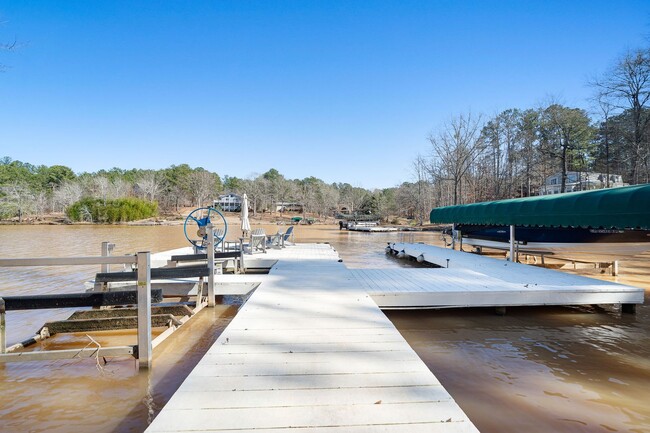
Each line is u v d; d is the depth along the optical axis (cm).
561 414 290
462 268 775
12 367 373
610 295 557
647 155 2489
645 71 2425
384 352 302
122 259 363
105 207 4528
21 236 2464
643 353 418
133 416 283
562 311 592
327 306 445
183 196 6769
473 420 281
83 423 273
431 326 521
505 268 774
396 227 3638
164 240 2127
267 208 7219
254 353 300
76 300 368
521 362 394
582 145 3266
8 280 836
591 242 848
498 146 3800
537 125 3484
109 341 461
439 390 238
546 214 714
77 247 1703
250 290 612
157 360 395
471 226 1209
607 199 570
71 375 356
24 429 265
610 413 291
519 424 276
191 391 236
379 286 585
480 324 529
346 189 7625
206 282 617
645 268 1027
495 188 3609
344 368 271
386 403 221
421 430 195
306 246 1261
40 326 505
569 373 366
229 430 195
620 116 2755
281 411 213
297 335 343
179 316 513
